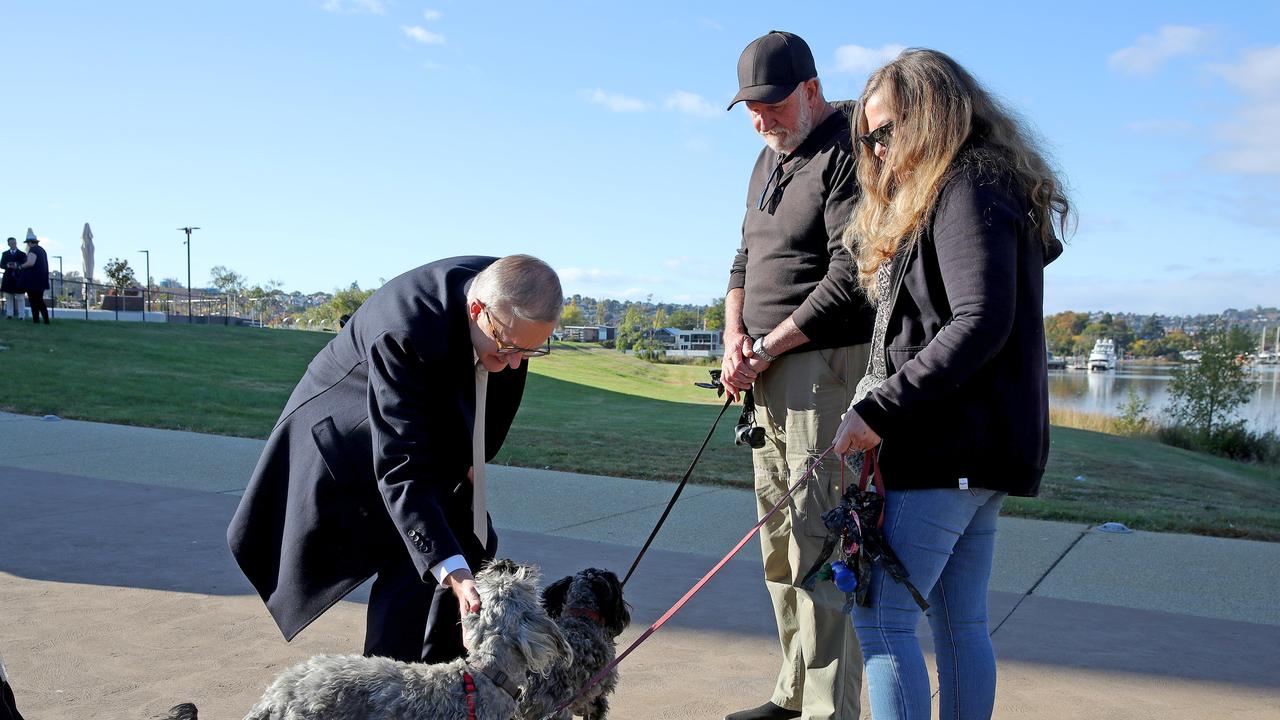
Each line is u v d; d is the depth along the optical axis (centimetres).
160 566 589
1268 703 414
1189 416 2655
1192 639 496
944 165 274
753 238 402
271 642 468
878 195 296
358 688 263
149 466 943
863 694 437
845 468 360
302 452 322
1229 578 612
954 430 279
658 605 549
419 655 323
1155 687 431
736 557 665
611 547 685
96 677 419
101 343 2417
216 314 5966
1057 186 295
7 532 664
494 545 360
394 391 301
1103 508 844
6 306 2894
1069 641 492
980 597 305
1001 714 400
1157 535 734
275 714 260
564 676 350
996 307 261
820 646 369
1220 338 2630
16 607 507
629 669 452
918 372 268
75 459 973
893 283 291
